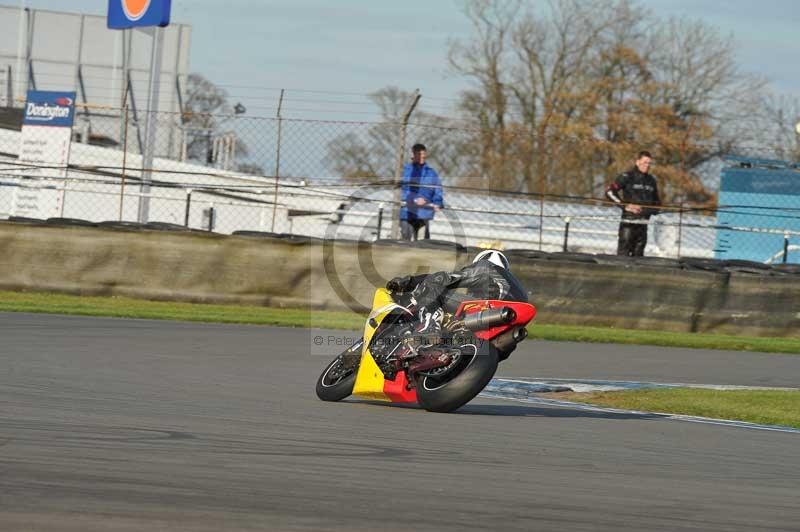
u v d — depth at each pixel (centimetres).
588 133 11550
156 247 4666
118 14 6084
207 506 1159
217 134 7075
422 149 4850
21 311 3997
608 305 4556
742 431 2212
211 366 2819
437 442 1745
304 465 1444
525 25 12094
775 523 1260
